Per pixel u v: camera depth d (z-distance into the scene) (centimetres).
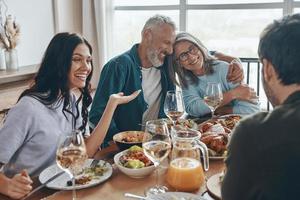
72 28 424
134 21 436
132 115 195
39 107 149
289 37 77
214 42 404
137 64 198
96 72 430
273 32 80
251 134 76
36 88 155
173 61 205
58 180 120
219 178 117
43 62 155
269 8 369
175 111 165
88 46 160
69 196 111
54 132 152
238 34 391
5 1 337
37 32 380
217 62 217
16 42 331
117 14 442
